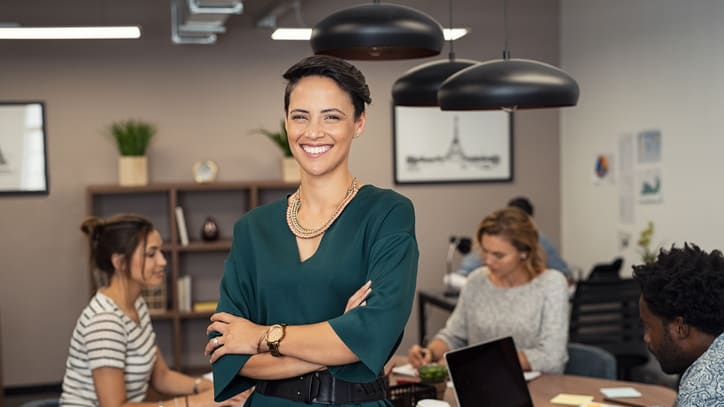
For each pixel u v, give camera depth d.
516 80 2.59
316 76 1.66
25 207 6.51
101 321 2.89
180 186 6.47
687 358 2.09
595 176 6.64
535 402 3.04
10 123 6.47
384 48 2.93
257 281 1.71
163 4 6.63
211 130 6.74
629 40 6.08
